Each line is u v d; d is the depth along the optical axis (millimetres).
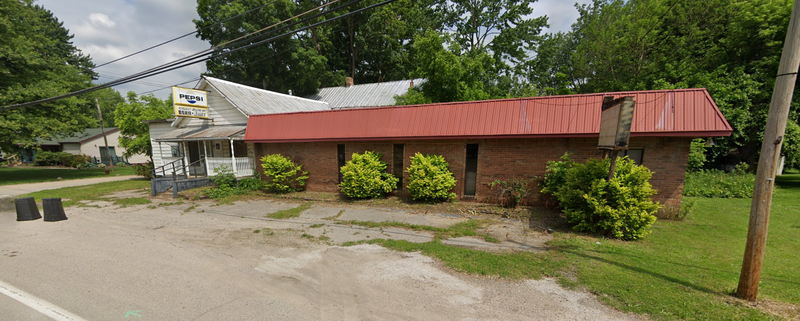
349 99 24016
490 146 9625
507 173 9492
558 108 8539
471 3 29172
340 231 7258
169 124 18109
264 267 5023
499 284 4266
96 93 44312
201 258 5449
